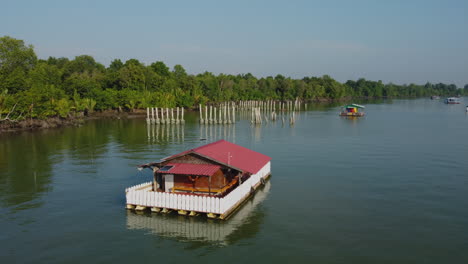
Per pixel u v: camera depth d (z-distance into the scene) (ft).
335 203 103.04
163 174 103.04
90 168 147.02
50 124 298.56
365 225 86.43
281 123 343.67
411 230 83.30
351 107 433.07
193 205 89.81
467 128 293.43
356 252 72.28
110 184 123.13
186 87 548.31
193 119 396.78
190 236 80.07
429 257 70.13
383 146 203.62
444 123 336.70
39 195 110.11
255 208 98.84
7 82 276.82
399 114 456.04
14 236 79.82
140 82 490.49
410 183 123.95
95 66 626.23
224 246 75.15
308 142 219.61
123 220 89.30
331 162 159.43
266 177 132.16
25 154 178.70
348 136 246.88
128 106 431.84
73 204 101.60
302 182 126.11
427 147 199.41
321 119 386.11
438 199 106.01
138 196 94.99
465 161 159.84
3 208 98.22
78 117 351.05
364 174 137.28
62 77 450.71
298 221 89.30
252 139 233.35
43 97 301.02
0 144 211.82
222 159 103.86
